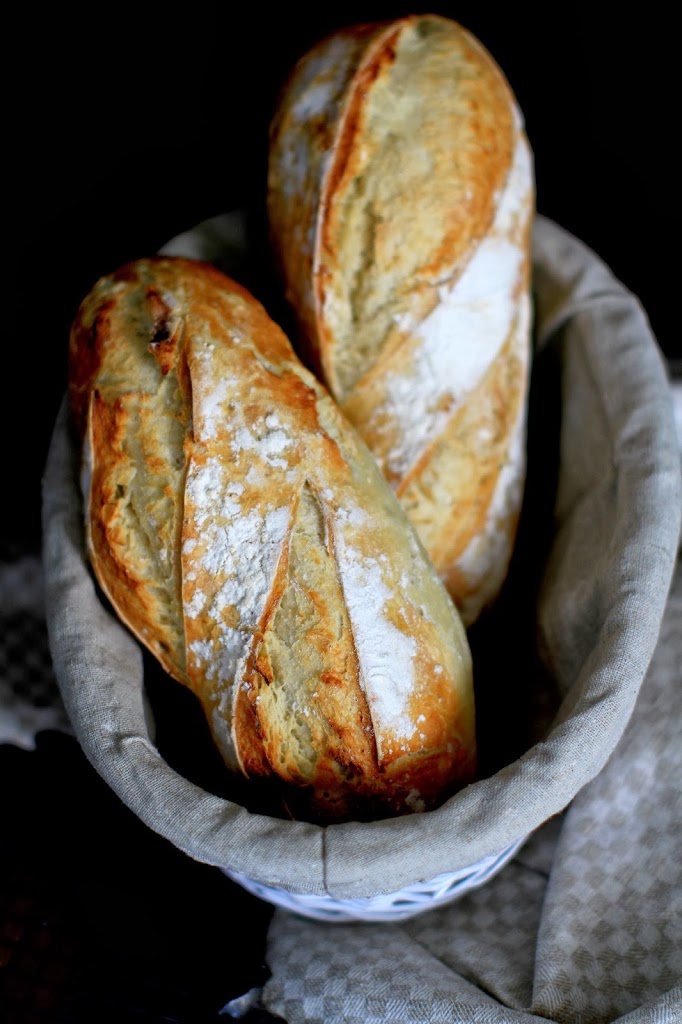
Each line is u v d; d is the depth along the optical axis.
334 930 0.59
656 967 0.55
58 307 0.82
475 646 0.63
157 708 0.58
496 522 0.62
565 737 0.52
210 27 0.80
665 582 0.56
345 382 0.60
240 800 0.56
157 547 0.55
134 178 0.82
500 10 0.79
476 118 0.61
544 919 0.57
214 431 0.55
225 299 0.58
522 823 0.50
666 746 0.60
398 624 0.55
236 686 0.54
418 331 0.59
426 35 0.63
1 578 0.73
